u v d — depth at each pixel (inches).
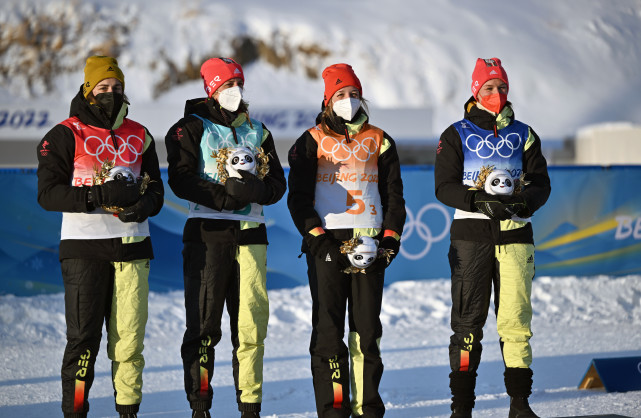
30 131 1894.7
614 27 3489.2
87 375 373.1
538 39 3393.2
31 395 503.2
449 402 467.2
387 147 405.7
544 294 876.6
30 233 797.2
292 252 857.5
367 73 3100.4
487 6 3582.7
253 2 3309.5
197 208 393.7
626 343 678.5
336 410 384.8
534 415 396.2
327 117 402.3
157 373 578.2
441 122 2950.3
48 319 758.5
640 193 938.1
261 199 383.6
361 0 3506.4
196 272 390.3
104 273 374.6
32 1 3046.3
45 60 2915.8
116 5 3159.5
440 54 3221.0
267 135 414.0
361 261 373.1
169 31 3080.7
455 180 409.4
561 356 622.5
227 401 483.5
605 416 395.5
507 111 418.9
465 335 404.2
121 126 387.2
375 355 389.7
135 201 369.7
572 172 920.9
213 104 402.6
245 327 390.3
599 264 931.3
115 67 380.8
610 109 3073.3
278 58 3061.0
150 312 781.3
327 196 397.1
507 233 401.7
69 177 377.7
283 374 565.9
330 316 387.9
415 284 882.1
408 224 885.8
